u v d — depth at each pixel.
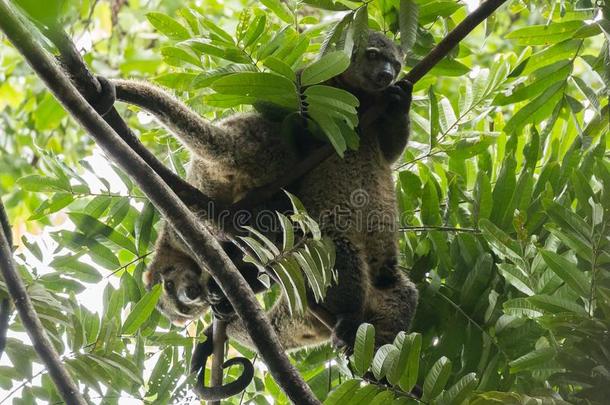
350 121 8.20
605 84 9.71
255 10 10.86
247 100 8.95
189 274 9.95
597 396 7.26
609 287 7.37
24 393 7.28
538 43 10.27
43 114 15.16
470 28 9.05
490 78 10.32
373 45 9.66
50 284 8.02
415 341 6.80
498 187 9.15
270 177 9.42
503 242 8.02
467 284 9.09
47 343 5.87
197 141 9.13
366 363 6.79
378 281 9.53
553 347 7.45
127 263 9.75
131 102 8.83
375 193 9.48
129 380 7.57
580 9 9.56
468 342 8.90
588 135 9.71
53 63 6.23
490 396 7.06
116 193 9.41
